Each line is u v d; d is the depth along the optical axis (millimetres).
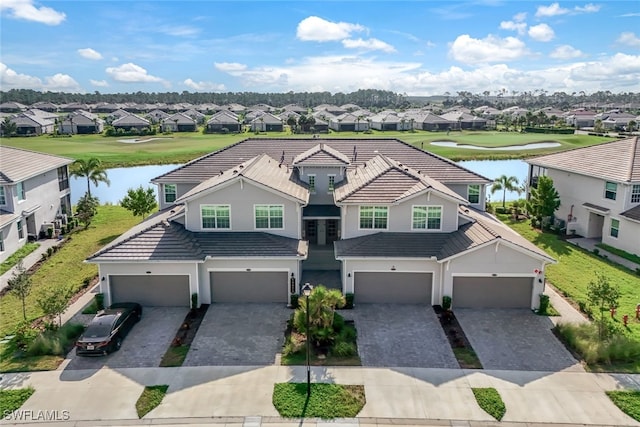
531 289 26484
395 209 28469
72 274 31969
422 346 22703
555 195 41312
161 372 20500
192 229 28766
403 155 39062
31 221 39531
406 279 27250
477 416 17562
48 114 166125
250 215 28609
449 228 28688
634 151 37750
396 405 18172
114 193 63156
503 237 25719
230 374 20328
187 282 26781
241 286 27359
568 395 18797
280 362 21281
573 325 23297
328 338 22484
